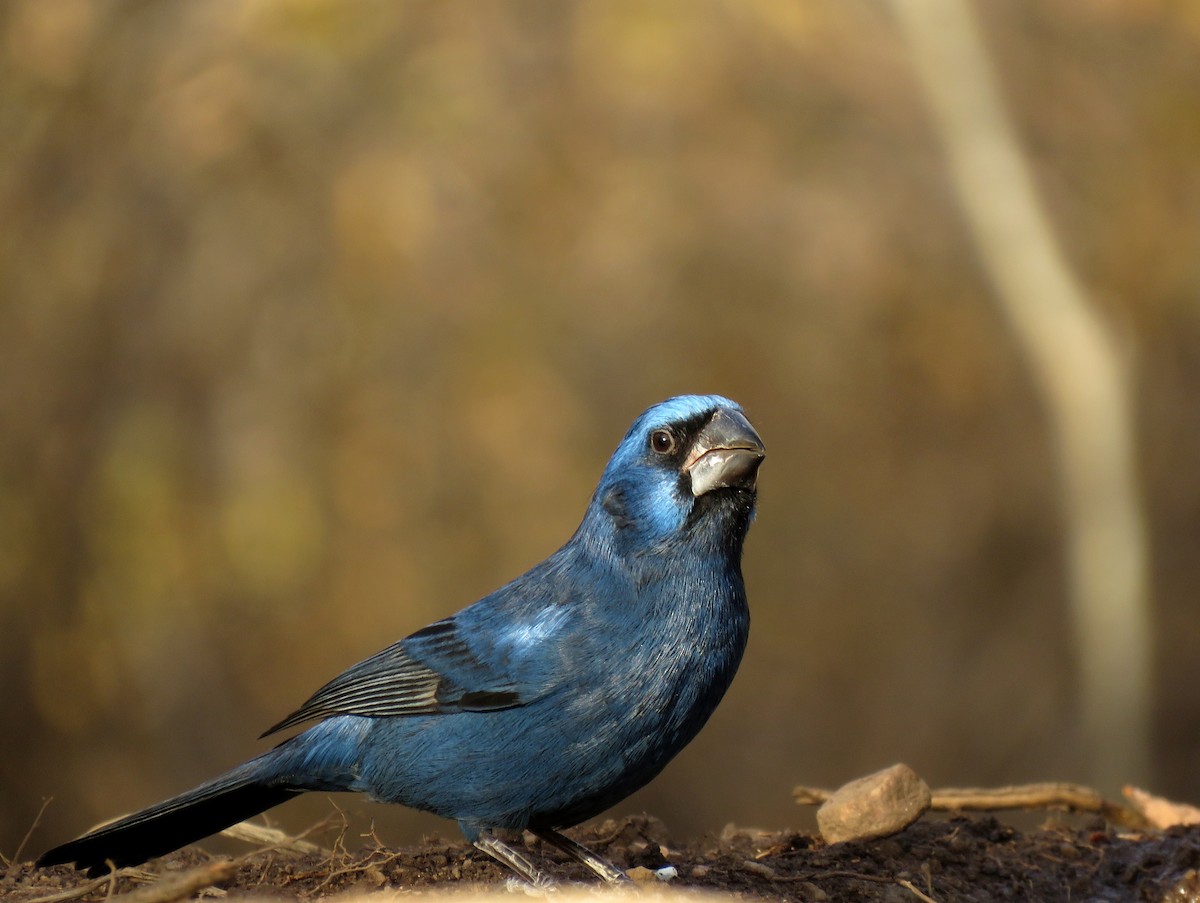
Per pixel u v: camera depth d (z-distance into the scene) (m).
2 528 17.28
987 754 19.41
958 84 20.38
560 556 6.30
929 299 20.47
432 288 19.30
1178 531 20.27
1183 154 21.02
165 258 18.80
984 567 20.14
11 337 18.03
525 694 5.95
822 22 21.05
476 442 19.00
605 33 20.39
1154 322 20.52
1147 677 19.53
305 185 19.20
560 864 6.46
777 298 20.28
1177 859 6.73
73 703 17.11
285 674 17.81
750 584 19.98
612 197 20.06
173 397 18.38
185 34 19.39
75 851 6.29
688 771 18.81
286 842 6.63
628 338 19.66
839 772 19.16
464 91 19.86
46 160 18.73
